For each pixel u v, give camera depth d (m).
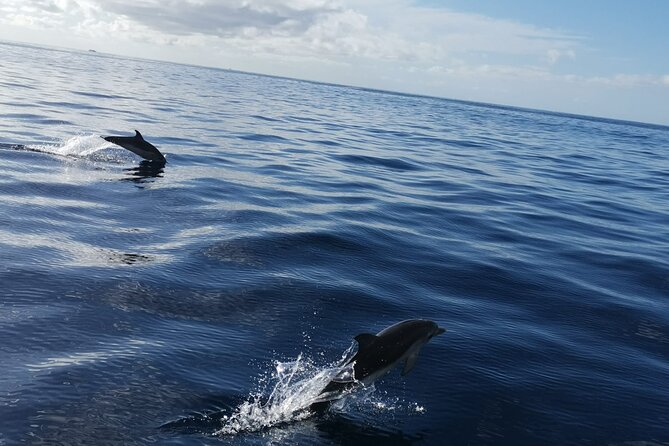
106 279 8.81
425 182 21.84
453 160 29.98
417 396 6.60
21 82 46.72
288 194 16.75
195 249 10.70
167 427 5.46
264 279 9.60
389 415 6.14
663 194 25.11
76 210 12.53
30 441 5.07
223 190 16.20
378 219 14.79
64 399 5.71
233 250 10.85
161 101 48.62
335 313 8.64
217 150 24.22
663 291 11.32
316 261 10.88
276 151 26.05
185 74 149.75
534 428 6.25
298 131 36.94
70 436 5.19
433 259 11.92
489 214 17.06
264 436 5.46
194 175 18.03
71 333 7.07
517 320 9.21
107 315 7.67
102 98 43.06
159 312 7.97
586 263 12.79
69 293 8.19
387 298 9.49
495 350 8.00
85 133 24.03
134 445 5.15
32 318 7.33
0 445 4.96
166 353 6.83
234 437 5.39
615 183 27.38
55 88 45.94
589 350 8.37
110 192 14.54
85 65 110.81
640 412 6.79
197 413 5.73
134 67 151.25
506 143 46.62
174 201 14.30
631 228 17.06
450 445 5.77
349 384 6.05
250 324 7.95
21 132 21.94
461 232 14.55
